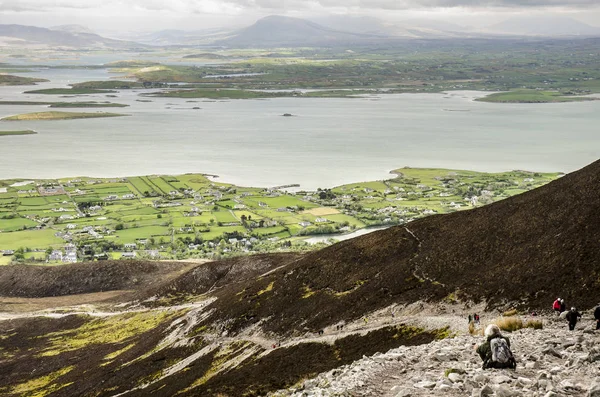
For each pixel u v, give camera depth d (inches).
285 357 3476.9
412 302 3454.7
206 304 5472.4
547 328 1695.4
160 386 3959.2
